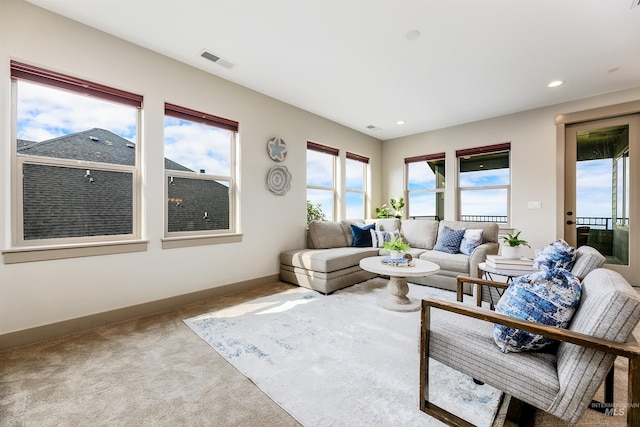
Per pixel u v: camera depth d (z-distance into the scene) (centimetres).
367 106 394
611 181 352
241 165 330
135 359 176
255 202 346
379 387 148
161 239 263
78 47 219
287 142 384
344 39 239
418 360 174
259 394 143
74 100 225
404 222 446
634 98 329
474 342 121
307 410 131
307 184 430
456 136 475
